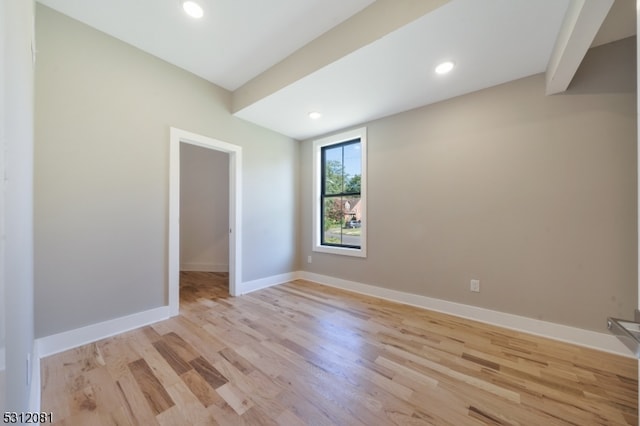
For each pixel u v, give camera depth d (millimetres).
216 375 1611
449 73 2234
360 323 2410
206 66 2664
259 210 3586
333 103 2834
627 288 1894
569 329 2074
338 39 2053
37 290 1808
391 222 3125
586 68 2029
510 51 1935
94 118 2096
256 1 1834
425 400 1403
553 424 1248
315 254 4000
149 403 1371
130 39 2246
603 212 1970
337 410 1330
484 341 2072
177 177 2631
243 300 3080
